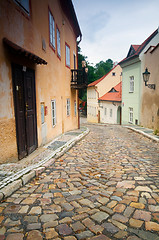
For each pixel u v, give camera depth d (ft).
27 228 7.36
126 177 12.98
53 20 27.02
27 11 16.90
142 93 47.14
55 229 7.30
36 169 13.65
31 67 18.17
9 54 13.65
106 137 33.50
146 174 13.60
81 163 16.81
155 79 38.58
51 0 25.79
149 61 41.88
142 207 8.77
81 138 29.40
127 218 7.93
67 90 38.63
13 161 14.61
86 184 11.85
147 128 42.70
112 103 75.36
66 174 13.76
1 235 6.97
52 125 26.86
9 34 13.57
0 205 9.12
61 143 23.73
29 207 8.94
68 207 8.93
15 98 14.60
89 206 9.01
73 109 45.62
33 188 11.21
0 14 12.37
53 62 27.14
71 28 42.29
